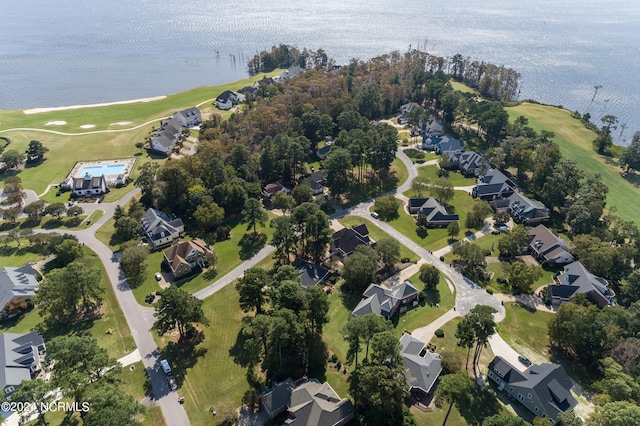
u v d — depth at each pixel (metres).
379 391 73.31
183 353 92.00
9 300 102.38
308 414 75.38
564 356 93.69
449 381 73.50
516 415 79.94
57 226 138.88
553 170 155.62
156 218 133.25
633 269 119.31
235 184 146.62
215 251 128.50
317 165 186.00
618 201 158.75
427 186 156.38
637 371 82.56
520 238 126.19
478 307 87.75
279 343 83.25
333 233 130.75
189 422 76.94
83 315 102.75
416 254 127.81
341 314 104.56
